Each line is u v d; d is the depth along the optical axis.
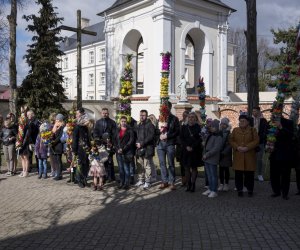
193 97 26.98
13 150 11.77
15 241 5.76
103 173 9.55
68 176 11.53
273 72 29.42
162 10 25.38
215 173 8.64
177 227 6.37
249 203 8.02
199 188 9.70
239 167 8.50
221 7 28.92
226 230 6.19
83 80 53.81
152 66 26.52
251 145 8.36
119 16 29.59
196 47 29.62
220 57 29.73
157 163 14.24
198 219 6.84
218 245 5.50
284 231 6.12
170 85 25.94
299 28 9.09
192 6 27.44
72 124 10.77
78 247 5.48
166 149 9.59
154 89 26.27
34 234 6.08
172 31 26.12
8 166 11.80
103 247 5.47
